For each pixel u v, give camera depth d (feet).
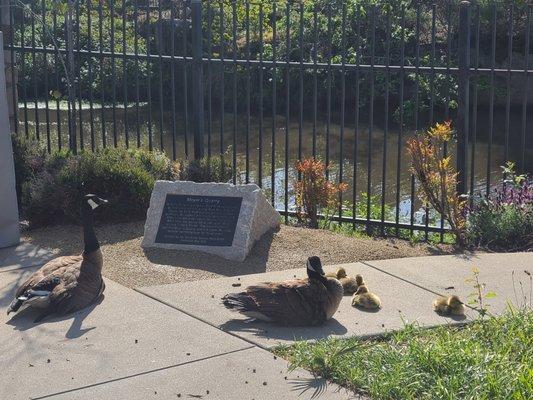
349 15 69.31
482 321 21.81
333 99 73.82
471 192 33.37
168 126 69.36
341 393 18.57
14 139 37.35
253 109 74.23
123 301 24.23
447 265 27.66
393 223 34.09
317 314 22.07
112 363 20.13
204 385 18.97
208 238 28.99
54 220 33.47
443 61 68.90
